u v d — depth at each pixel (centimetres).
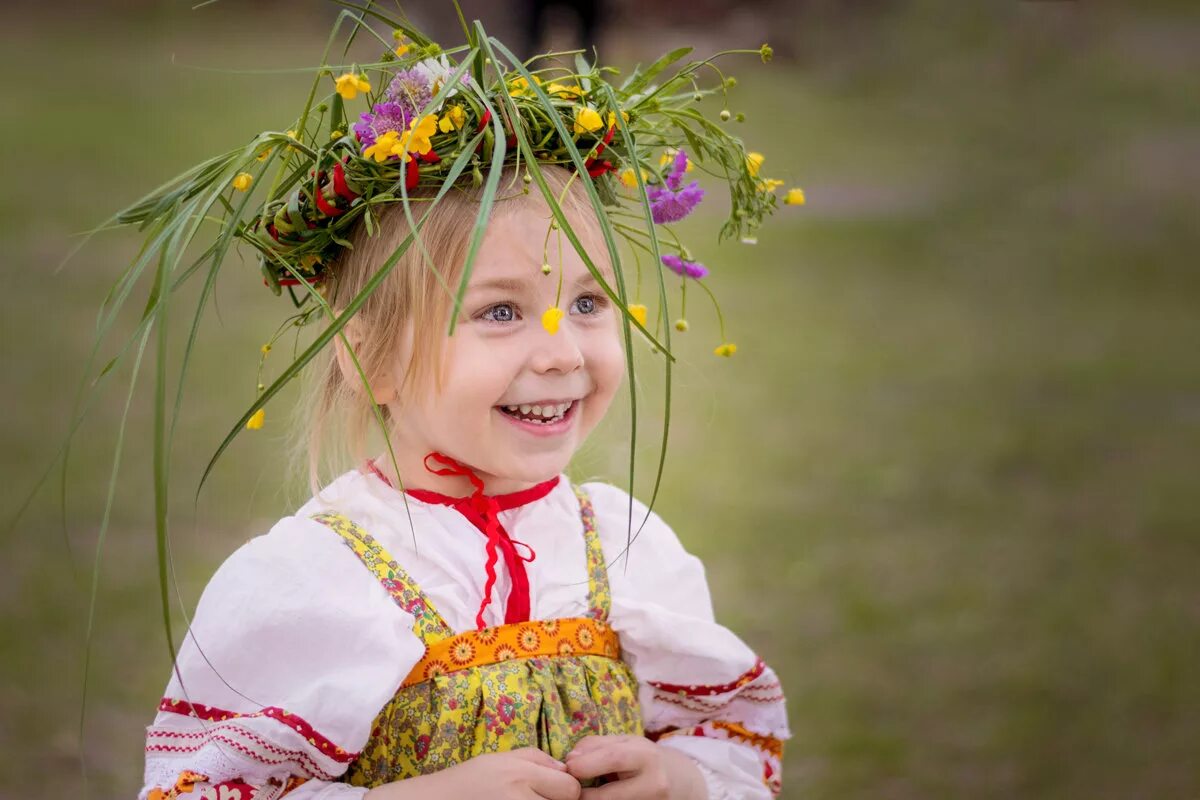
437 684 137
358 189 135
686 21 1498
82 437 500
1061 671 351
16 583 377
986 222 981
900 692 340
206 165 137
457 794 131
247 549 141
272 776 134
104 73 1398
